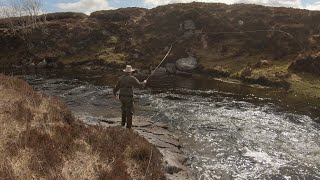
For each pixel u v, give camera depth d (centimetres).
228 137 1631
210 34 4672
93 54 5291
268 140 1591
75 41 5631
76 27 5856
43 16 6594
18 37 5959
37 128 1068
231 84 3275
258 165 1288
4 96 1392
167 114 2053
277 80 3092
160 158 1152
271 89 2969
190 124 1847
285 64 3481
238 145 1516
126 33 5622
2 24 6556
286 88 2934
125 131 1270
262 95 2705
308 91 2739
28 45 5806
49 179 773
